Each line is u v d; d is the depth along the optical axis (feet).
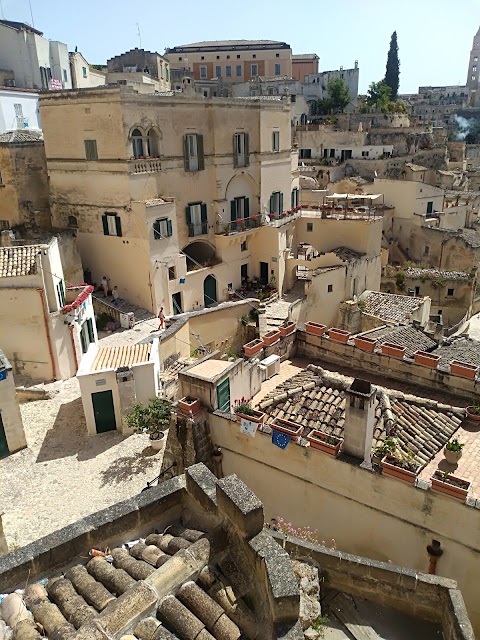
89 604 25.71
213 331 120.26
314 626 31.32
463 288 158.81
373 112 270.05
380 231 157.07
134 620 23.48
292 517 54.60
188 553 26.71
